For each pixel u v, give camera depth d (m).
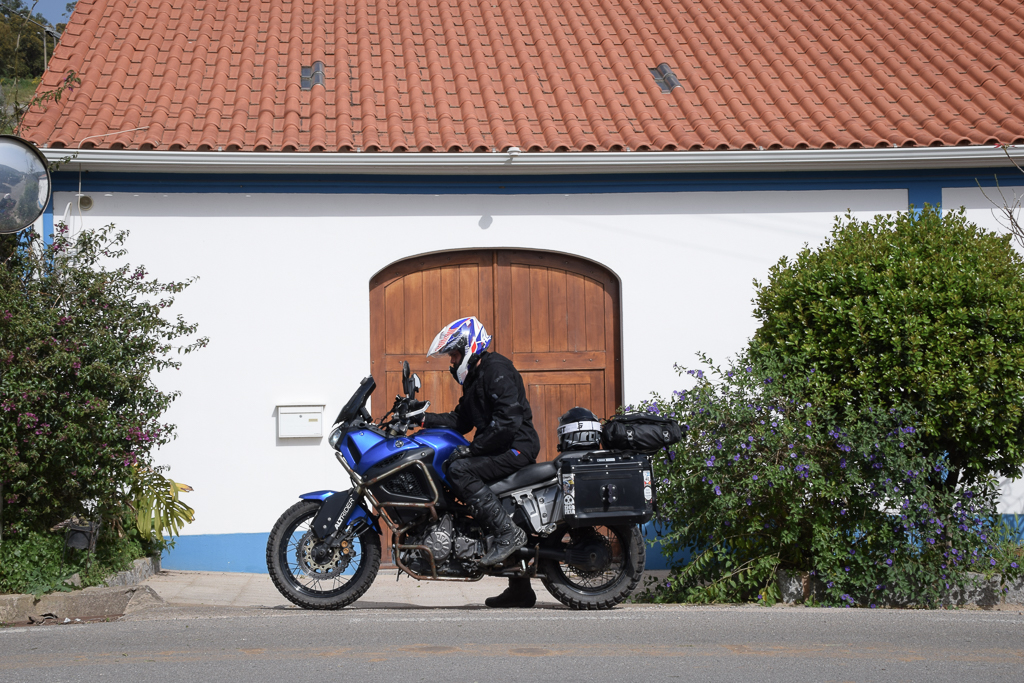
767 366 8.08
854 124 10.69
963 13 13.12
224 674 4.96
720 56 12.10
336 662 5.20
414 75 11.25
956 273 7.80
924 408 7.76
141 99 10.34
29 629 6.34
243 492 9.68
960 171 10.69
